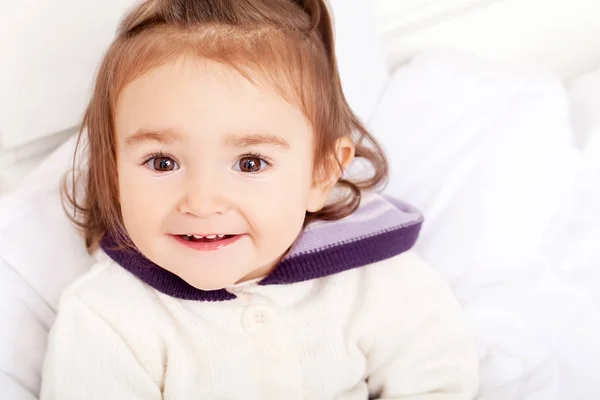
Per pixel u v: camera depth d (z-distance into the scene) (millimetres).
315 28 833
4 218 889
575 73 1466
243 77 729
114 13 1029
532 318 997
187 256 760
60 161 996
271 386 844
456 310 932
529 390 933
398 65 1366
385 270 921
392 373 917
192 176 729
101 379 810
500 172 1101
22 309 869
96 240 889
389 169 1114
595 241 1061
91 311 821
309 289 887
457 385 902
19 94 993
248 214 750
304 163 790
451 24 1361
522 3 1378
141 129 727
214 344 839
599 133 1174
